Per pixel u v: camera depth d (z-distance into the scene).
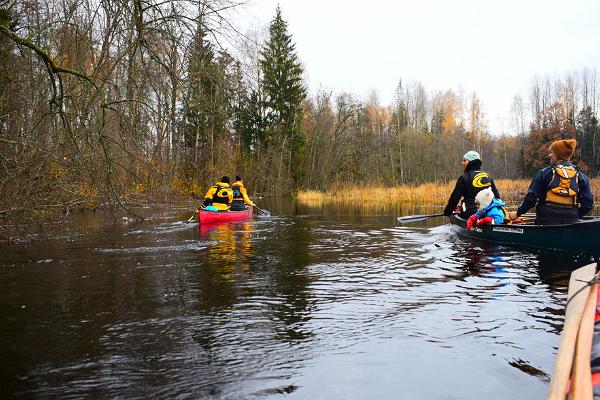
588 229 6.04
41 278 5.39
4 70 9.74
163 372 2.76
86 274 5.60
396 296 4.41
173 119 8.67
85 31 9.30
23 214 9.88
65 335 3.44
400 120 58.56
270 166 36.69
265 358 2.96
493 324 3.51
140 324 3.67
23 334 3.46
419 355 2.95
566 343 2.17
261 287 4.85
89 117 8.62
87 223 12.16
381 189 24.75
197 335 3.40
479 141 56.94
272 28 34.66
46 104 10.31
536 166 46.25
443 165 41.56
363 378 2.64
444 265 5.94
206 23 8.35
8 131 10.03
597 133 49.09
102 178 9.07
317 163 41.31
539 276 5.14
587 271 3.29
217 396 2.45
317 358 2.94
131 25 8.09
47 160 9.51
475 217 8.37
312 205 22.16
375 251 7.21
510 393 2.43
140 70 8.59
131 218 13.79
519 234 7.16
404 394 2.44
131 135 8.52
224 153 27.48
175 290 4.76
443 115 66.69
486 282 4.91
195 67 8.35
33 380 2.68
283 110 35.91
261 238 9.03
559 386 1.79
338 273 5.53
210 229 10.78
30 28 9.23
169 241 8.62
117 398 2.45
